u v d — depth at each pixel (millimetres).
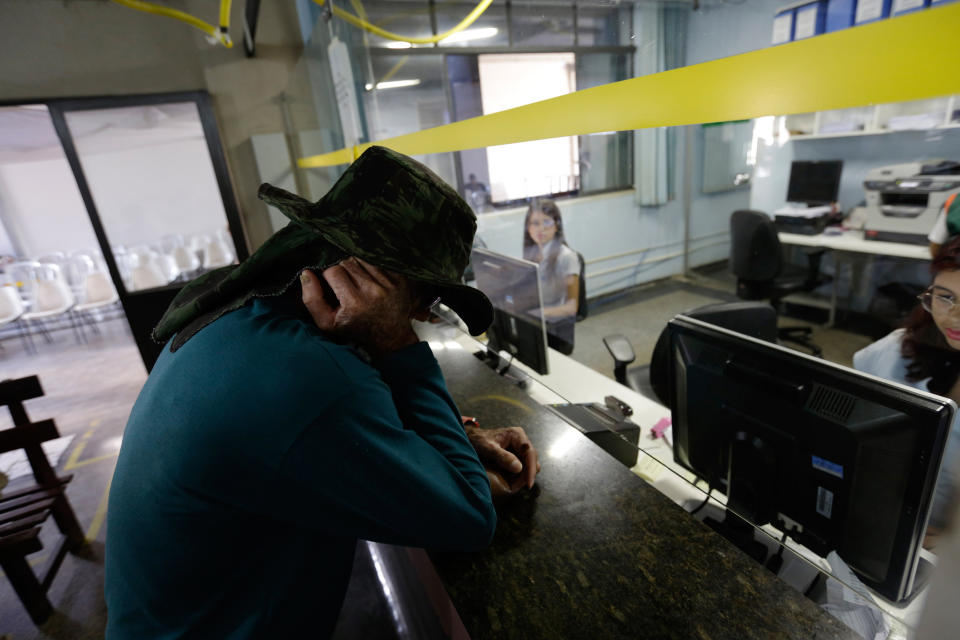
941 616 315
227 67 3311
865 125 2613
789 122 3250
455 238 548
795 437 617
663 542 634
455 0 3332
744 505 729
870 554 579
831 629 501
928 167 2166
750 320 1214
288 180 3545
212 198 5262
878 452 526
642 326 3307
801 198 3258
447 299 599
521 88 4277
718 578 573
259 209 3600
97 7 2939
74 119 3305
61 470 2562
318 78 3150
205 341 486
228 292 543
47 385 3756
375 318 548
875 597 596
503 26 3283
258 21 3303
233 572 529
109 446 2779
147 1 3031
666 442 1065
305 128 3582
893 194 2311
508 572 613
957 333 591
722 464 762
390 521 480
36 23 2850
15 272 5352
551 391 1264
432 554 652
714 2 2178
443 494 508
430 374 626
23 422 1796
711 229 4352
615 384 1359
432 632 975
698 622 522
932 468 485
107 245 3189
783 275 3049
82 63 2984
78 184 3082
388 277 531
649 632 518
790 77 381
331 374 458
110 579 552
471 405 1023
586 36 2910
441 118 3977
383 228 493
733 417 706
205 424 438
